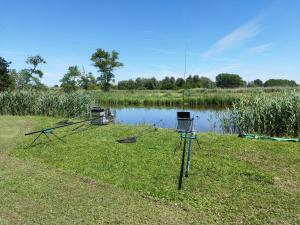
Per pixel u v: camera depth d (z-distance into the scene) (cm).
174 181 552
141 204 466
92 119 1153
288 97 956
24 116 1562
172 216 426
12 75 2861
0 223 405
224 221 412
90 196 497
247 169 587
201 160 653
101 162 679
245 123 1016
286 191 490
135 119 1712
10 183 557
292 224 397
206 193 499
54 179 581
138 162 662
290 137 881
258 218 416
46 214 432
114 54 4641
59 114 1603
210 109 2305
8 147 867
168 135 906
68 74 3416
